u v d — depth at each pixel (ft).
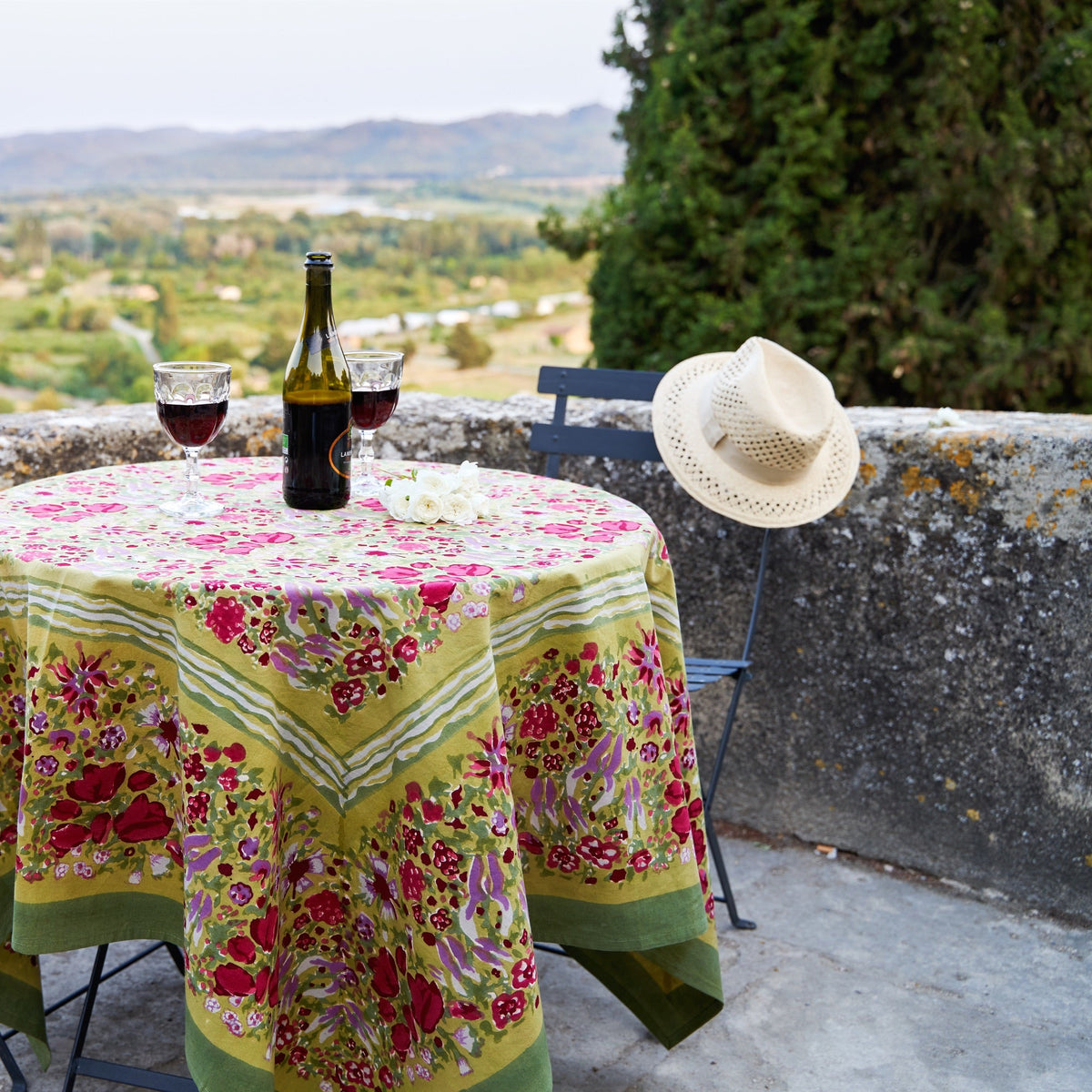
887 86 16.72
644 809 5.55
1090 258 17.13
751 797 9.71
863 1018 7.11
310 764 4.81
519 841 5.57
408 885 4.80
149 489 6.58
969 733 8.59
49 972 7.38
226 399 5.84
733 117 17.04
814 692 9.25
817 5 16.42
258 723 4.57
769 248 17.01
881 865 9.14
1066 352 16.75
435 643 4.67
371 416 6.59
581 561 5.13
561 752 5.34
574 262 19.99
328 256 5.94
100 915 5.09
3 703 5.31
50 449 9.38
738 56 16.78
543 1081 4.92
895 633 8.80
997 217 16.71
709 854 9.33
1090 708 8.03
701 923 5.78
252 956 4.62
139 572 4.71
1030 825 8.39
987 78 16.83
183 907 5.07
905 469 8.55
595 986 7.50
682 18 17.24
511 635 4.96
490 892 4.75
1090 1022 7.09
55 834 4.92
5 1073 6.38
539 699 5.24
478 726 4.70
